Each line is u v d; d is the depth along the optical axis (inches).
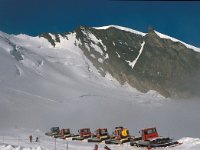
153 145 1472.7
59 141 1897.1
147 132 1566.2
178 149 1312.7
